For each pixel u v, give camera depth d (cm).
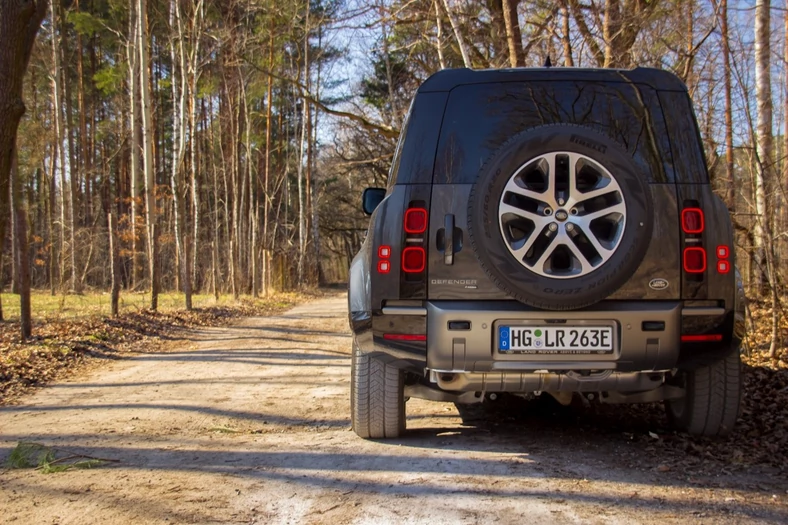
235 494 343
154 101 3588
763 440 430
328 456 411
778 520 295
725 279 380
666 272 375
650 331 371
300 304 2473
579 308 370
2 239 940
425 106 397
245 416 559
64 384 752
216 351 1023
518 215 356
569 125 358
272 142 3962
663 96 395
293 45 3055
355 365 438
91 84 3719
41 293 2603
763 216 730
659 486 342
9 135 930
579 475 361
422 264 383
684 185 381
